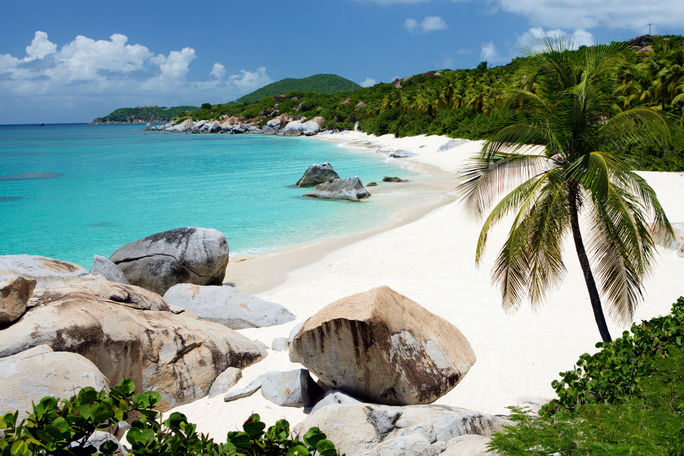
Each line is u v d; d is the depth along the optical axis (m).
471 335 11.02
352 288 14.75
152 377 8.33
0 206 28.17
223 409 8.21
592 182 8.32
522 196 9.67
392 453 5.21
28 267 11.21
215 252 14.47
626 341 6.80
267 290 14.99
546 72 9.91
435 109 72.75
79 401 3.13
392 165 47.59
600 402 5.77
